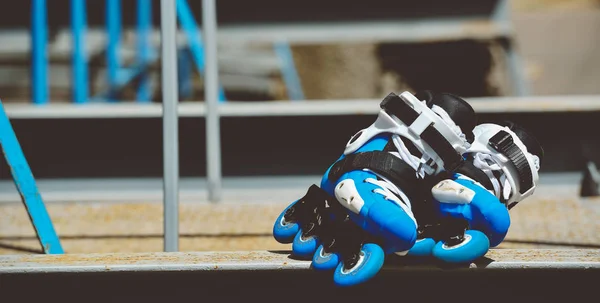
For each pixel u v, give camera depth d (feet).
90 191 13.69
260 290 8.50
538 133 13.67
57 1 26.53
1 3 26.78
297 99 26.68
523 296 8.46
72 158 13.67
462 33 27.07
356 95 26.71
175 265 8.39
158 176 13.74
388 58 27.04
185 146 13.73
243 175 13.84
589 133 13.65
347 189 8.41
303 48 27.22
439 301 8.50
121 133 13.66
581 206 12.45
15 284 8.46
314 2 27.07
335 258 8.29
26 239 11.43
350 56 27.09
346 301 8.50
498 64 26.76
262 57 27.04
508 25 27.27
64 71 26.43
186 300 8.51
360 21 27.27
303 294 8.50
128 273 8.42
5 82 26.68
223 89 26.45
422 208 8.70
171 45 9.40
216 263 8.41
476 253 8.23
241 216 12.19
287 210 8.91
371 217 8.26
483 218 8.38
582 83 32.99
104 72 25.35
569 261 8.35
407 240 8.23
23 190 9.61
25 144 13.64
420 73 26.78
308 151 13.83
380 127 8.72
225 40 27.14
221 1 26.99
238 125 13.78
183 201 13.37
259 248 10.79
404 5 27.12
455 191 8.44
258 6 27.07
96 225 11.96
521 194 8.91
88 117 13.60
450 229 8.42
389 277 8.50
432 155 8.61
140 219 12.23
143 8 22.63
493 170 8.84
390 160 8.57
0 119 9.54
